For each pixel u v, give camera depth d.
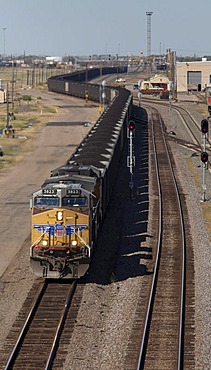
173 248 86.00
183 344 55.41
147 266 78.19
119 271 77.06
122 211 107.19
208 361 52.09
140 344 54.75
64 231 70.31
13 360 52.28
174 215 104.44
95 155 103.56
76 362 52.16
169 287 70.44
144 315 61.81
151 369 50.81
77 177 76.62
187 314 62.41
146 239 90.44
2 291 69.62
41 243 70.75
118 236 92.56
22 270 77.19
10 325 59.69
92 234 74.62
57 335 56.72
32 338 56.69
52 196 70.69
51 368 51.12
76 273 70.88
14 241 91.06
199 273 75.25
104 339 56.84
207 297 66.81
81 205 70.62
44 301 66.00
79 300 66.38
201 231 95.00
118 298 67.62
